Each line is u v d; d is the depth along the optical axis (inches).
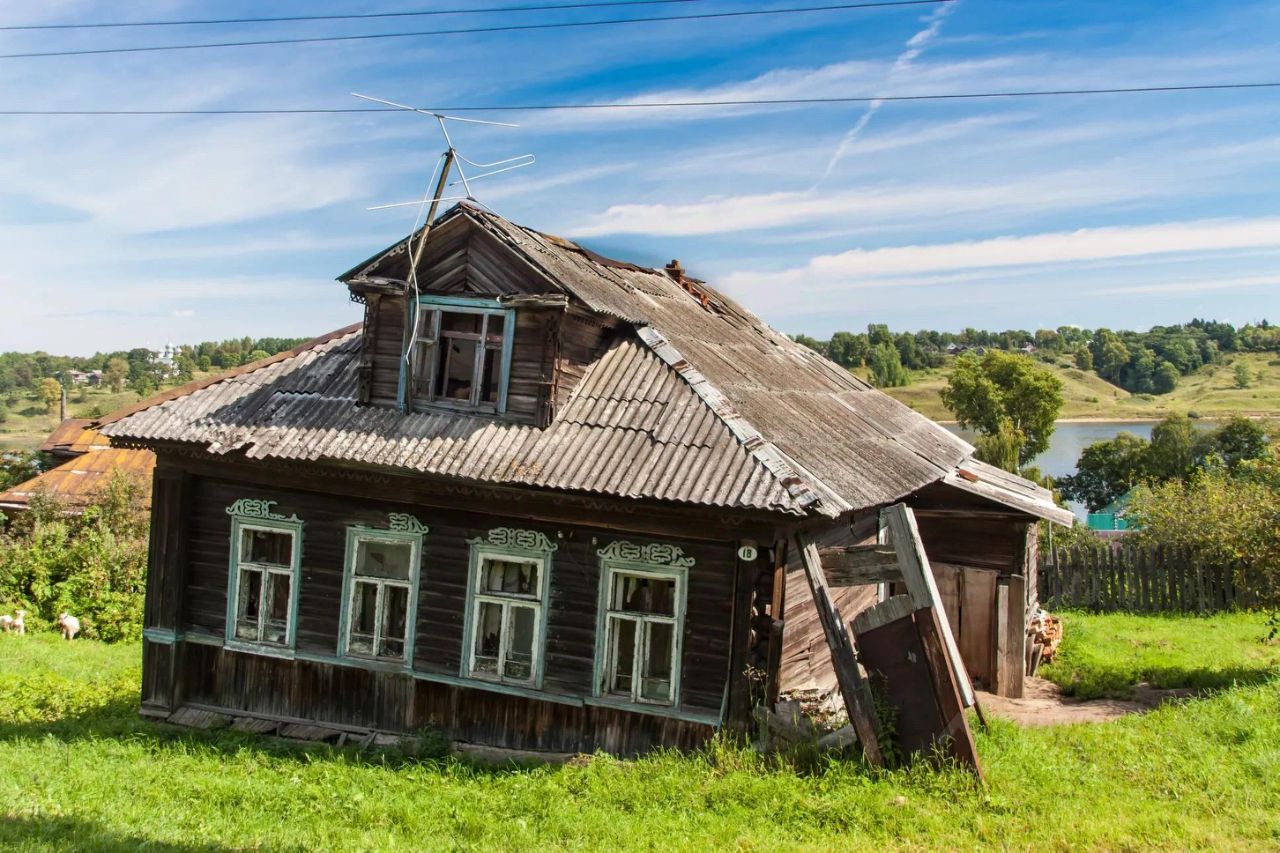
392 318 481.4
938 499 605.3
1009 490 630.5
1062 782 356.2
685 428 425.4
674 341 508.7
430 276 471.5
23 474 1405.0
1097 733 418.9
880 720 367.2
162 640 504.1
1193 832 307.1
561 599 436.1
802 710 400.5
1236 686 502.0
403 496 458.3
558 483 406.9
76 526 984.9
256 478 488.7
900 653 371.6
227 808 360.5
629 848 312.0
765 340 717.9
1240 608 833.5
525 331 453.4
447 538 458.3
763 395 511.5
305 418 480.4
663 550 418.9
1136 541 1005.2
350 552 476.7
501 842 323.6
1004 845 304.5
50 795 358.0
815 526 442.6
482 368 463.2
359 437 458.6
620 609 434.9
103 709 541.0
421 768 410.3
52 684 595.8
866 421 597.9
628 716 423.2
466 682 448.8
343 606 476.4
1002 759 376.8
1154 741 404.5
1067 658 630.5
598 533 430.3
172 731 482.6
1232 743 399.2
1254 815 320.8
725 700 404.2
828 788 351.6
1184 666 585.6
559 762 417.4
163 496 506.3
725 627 409.1
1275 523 585.3
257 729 482.9
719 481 391.2
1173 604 862.5
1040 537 1058.1
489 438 443.8
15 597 890.1
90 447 1358.3
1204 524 884.6
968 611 597.6
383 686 469.1
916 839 311.7
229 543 502.6
